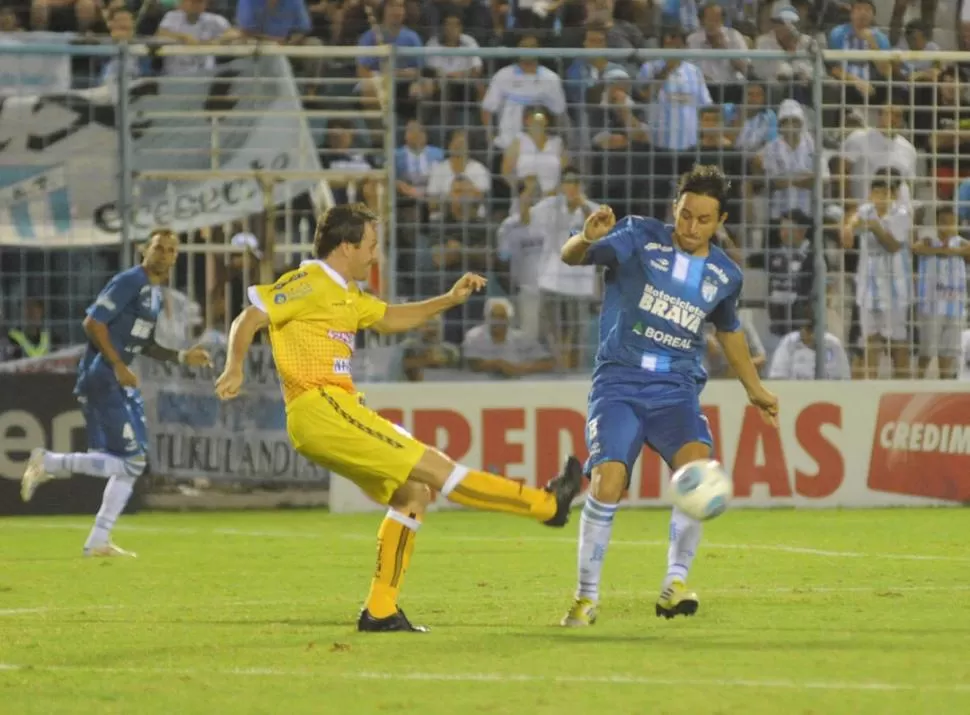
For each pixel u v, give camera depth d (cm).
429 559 3466
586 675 1862
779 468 4766
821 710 1631
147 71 5178
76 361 4809
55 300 4900
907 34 5881
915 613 2469
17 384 4694
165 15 5672
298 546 3809
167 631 2320
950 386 4856
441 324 4928
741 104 5025
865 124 4888
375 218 2283
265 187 4897
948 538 3881
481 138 5138
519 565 3344
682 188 2386
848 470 4791
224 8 5797
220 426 4838
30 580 3123
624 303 2402
